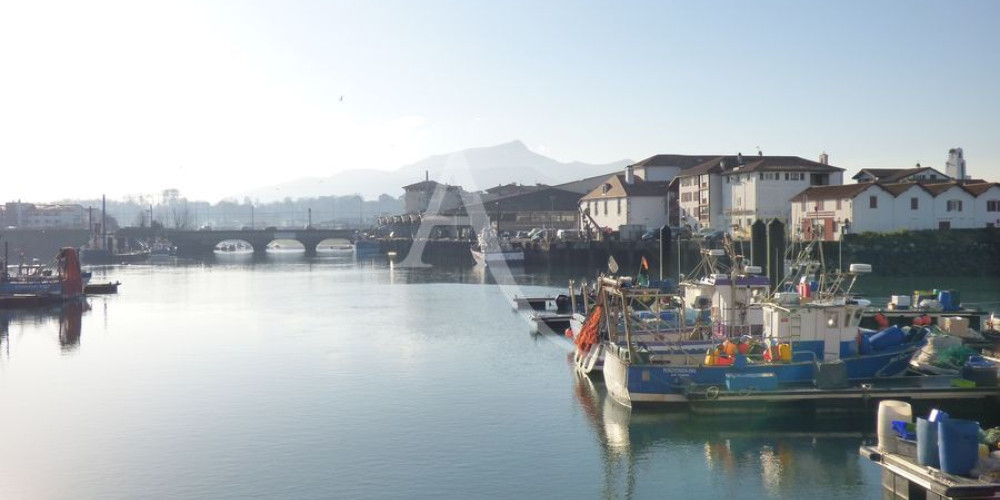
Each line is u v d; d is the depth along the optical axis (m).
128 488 22.92
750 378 28.30
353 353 43.16
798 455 24.94
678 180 102.94
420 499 21.88
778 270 43.03
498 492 22.34
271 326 54.66
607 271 91.50
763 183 87.88
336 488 22.70
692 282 35.81
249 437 27.52
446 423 28.89
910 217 78.69
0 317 61.72
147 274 113.75
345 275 106.56
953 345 32.81
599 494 22.16
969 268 74.94
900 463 19.47
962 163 104.75
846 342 30.67
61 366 40.66
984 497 17.47
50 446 26.78
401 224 160.88
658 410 29.44
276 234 186.00
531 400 31.95
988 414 27.95
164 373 38.47
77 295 74.31
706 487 22.62
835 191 81.56
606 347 32.59
